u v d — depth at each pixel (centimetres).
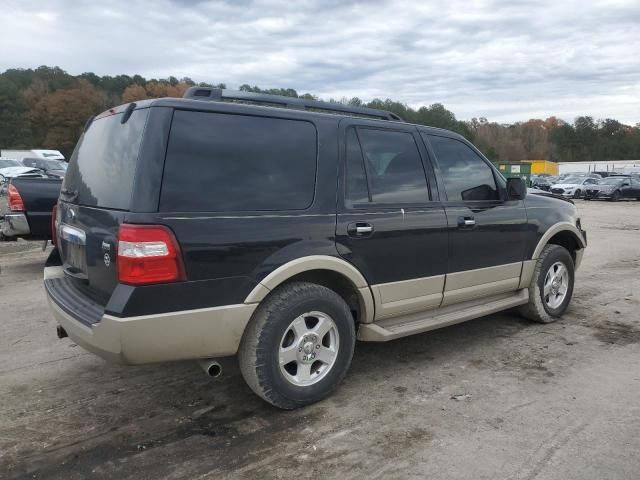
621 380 385
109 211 293
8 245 1005
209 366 307
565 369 406
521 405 345
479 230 433
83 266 327
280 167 328
